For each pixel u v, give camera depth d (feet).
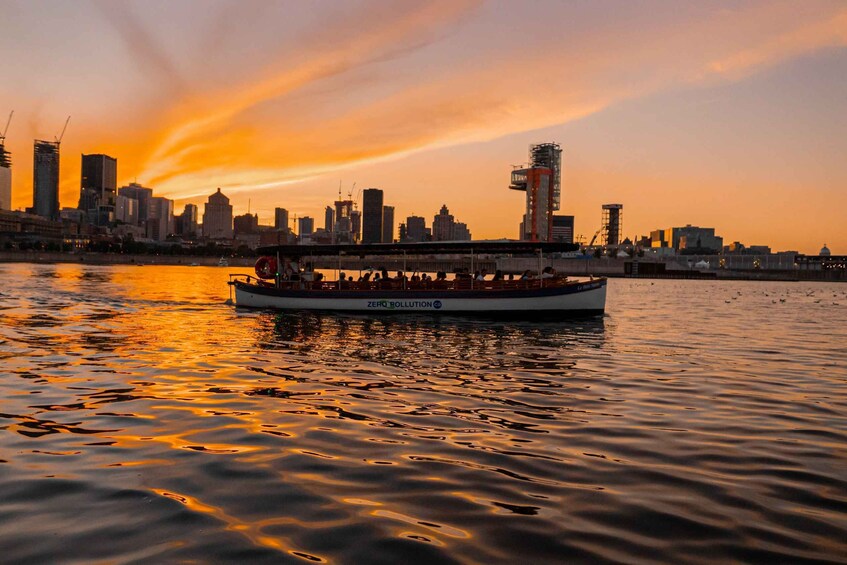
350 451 32.30
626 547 21.21
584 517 23.85
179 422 38.04
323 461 30.53
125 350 70.79
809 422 39.88
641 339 90.02
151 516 23.44
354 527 22.61
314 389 48.91
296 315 120.98
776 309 176.04
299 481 27.61
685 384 53.36
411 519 23.44
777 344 86.43
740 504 25.38
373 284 127.34
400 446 33.30
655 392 49.49
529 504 25.14
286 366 60.39
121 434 35.17
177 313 123.03
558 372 58.65
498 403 44.37
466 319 118.52
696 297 256.93
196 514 23.68
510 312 119.65
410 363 62.85
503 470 29.45
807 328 113.50
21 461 30.04
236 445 33.17
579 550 20.92
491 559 20.17
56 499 25.09
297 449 32.55
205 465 29.68
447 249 120.37
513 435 35.81
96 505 24.50
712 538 22.02
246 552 20.45
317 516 23.63
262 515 23.68
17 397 44.91
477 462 30.66
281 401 44.32
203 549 20.67
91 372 55.93
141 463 29.94
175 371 56.85
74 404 42.78
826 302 229.25
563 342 83.76
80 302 152.05
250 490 26.37
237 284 135.03
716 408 43.80
